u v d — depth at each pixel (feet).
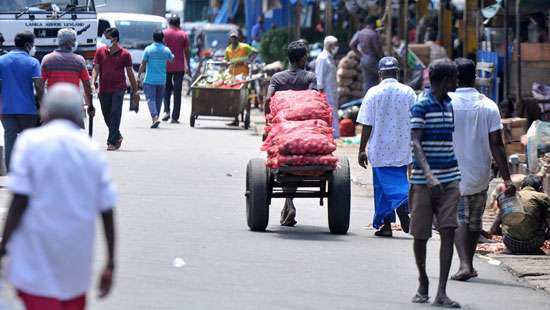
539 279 65.16
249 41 276.00
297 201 96.43
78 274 37.93
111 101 125.18
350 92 168.86
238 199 93.40
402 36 182.19
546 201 74.28
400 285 62.03
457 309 56.59
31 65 96.02
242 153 126.62
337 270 65.51
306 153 75.00
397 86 77.92
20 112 95.86
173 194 94.53
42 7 146.82
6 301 48.34
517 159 97.40
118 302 54.85
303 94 78.79
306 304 56.24
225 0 349.00
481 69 132.77
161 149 128.26
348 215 77.82
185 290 58.39
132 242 71.92
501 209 74.95
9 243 37.83
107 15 245.04
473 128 63.46
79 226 37.86
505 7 121.80
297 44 81.61
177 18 164.35
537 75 123.24
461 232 64.54
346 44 212.02
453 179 57.16
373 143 78.07
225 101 159.33
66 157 37.93
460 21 166.30
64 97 38.75
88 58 143.84
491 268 69.05
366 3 199.11
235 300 56.44
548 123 94.38
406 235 79.92
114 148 125.70
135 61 239.71
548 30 129.90
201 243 72.64
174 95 165.37
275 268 65.31
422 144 57.21
